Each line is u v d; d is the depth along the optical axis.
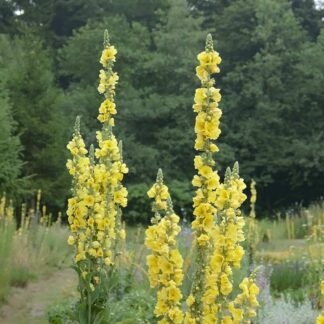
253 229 10.49
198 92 3.73
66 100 28.77
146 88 30.27
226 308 3.74
